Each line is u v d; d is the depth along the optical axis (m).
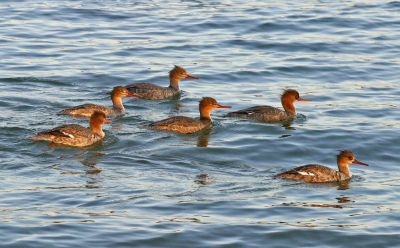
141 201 21.08
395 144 25.88
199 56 35.03
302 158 24.89
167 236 19.34
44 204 20.75
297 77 32.81
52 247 18.67
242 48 36.00
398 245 19.47
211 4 42.72
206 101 27.56
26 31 37.97
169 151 24.80
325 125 27.58
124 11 41.38
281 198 21.62
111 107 28.62
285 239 19.55
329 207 21.23
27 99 29.38
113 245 18.89
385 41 36.75
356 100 30.22
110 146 25.19
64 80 31.83
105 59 34.50
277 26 38.69
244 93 31.19
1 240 18.88
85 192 21.50
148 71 33.31
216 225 19.97
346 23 39.16
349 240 19.64
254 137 26.36
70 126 25.20
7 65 33.25
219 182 22.53
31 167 23.12
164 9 41.81
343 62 34.28
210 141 25.95
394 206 21.38
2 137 25.38
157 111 29.41
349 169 24.12
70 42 36.59
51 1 42.97
